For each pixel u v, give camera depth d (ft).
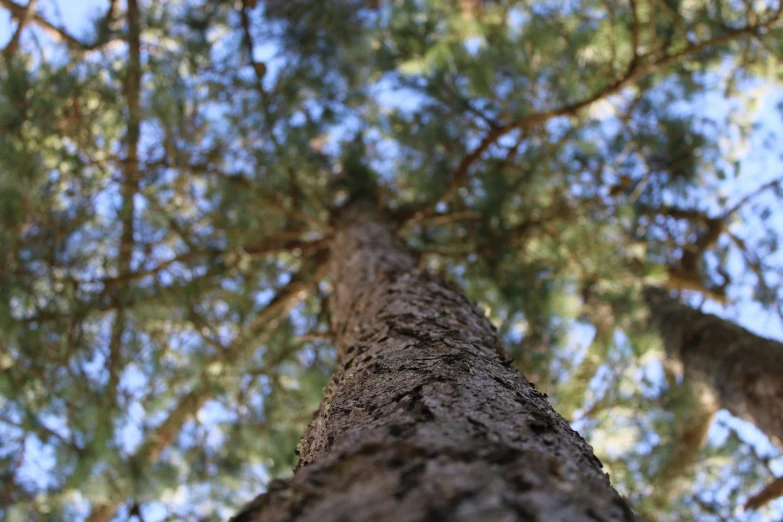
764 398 11.44
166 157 12.98
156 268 13.52
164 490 12.73
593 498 2.17
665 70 14.71
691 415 13.46
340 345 7.59
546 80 14.33
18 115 11.02
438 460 2.26
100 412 12.32
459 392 3.62
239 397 13.70
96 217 13.33
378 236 12.35
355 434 3.36
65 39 12.56
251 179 14.48
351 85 15.85
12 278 11.95
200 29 13.88
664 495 13.11
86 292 13.19
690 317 14.46
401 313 6.37
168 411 14.05
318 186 15.44
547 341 14.11
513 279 14.64
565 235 14.82
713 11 14.28
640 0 14.42
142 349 13.78
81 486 11.87
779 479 11.73
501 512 1.81
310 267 15.69
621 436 12.48
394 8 15.53
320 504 2.06
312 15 14.66
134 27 12.69
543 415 3.53
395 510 1.85
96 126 13.29
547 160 15.31
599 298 15.81
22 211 11.36
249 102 14.23
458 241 15.94
